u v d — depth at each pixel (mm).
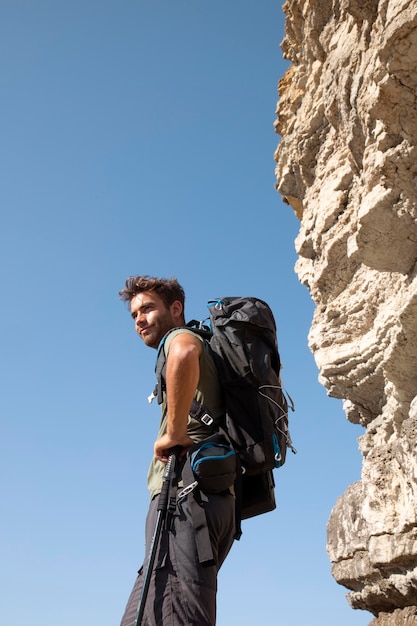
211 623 3352
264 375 3814
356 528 13578
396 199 10422
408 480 11305
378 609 13445
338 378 15398
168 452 3682
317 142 16047
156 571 3426
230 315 4023
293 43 17109
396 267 11656
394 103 9406
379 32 9523
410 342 12133
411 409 11977
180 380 3605
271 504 3959
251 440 3727
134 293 4359
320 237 15422
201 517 3457
